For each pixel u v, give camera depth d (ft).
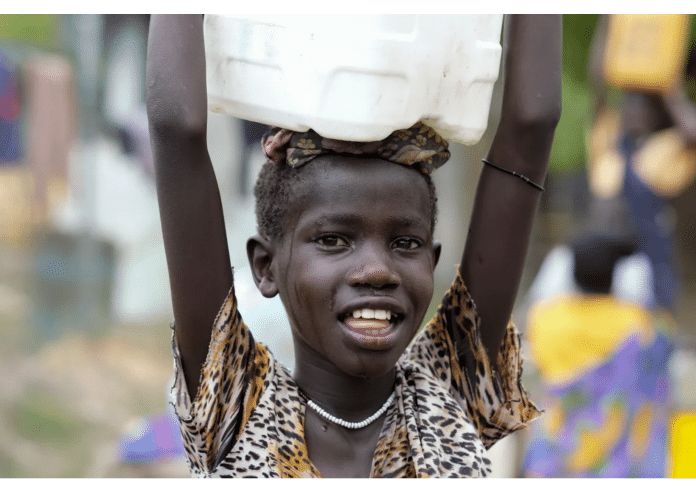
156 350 30.25
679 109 20.30
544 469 17.84
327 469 7.50
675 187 19.92
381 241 7.11
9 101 29.04
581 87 35.17
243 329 7.54
